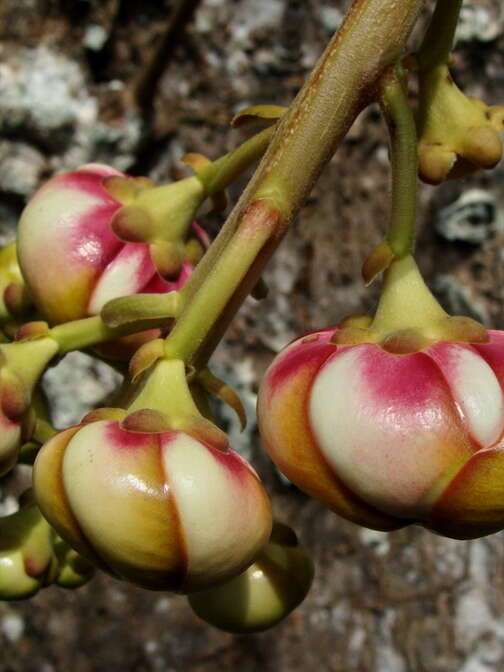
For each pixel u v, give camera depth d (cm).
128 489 9
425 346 9
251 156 11
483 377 9
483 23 18
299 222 19
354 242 18
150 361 10
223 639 19
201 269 10
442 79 10
